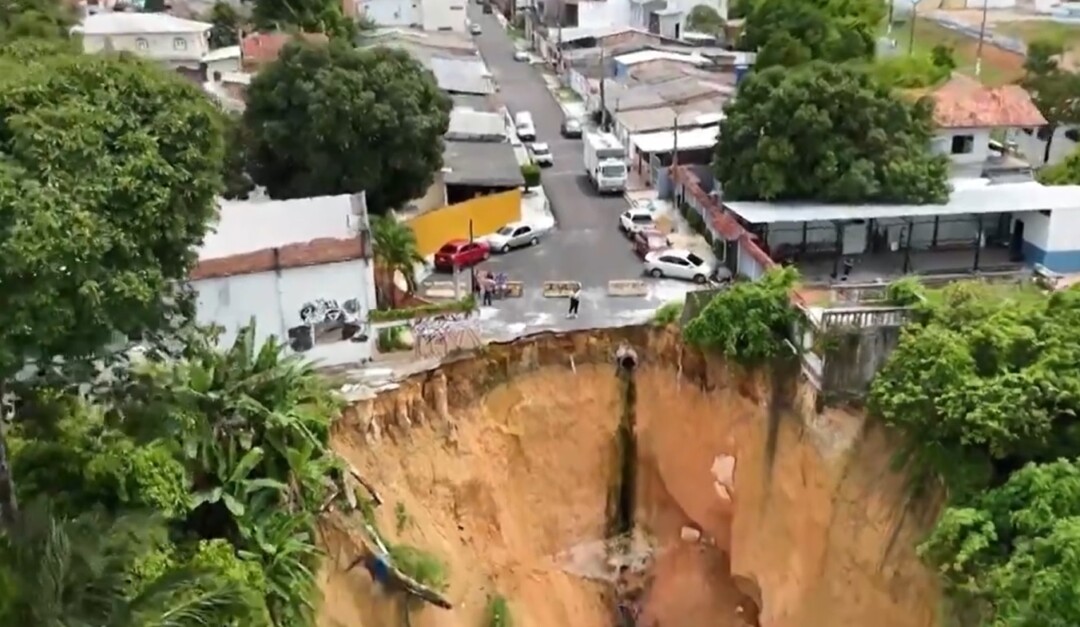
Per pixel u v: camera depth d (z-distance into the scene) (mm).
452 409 38219
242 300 36781
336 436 33594
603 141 65312
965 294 33938
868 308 35125
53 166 21641
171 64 74750
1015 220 50844
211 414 28797
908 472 32781
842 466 34938
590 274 49312
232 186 49062
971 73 86438
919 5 114812
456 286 46156
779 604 37188
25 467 25000
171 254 23672
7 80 22703
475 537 38250
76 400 26625
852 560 34375
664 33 97938
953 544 28547
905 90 61750
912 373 31891
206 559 25141
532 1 115188
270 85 49156
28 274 20734
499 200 55312
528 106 83438
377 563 32094
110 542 22781
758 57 73312
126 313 22328
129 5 91188
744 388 38438
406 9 100125
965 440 29656
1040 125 56375
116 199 22094
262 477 29406
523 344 40031
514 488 40344
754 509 38625
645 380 41250
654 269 48781
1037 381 29172
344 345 38094
